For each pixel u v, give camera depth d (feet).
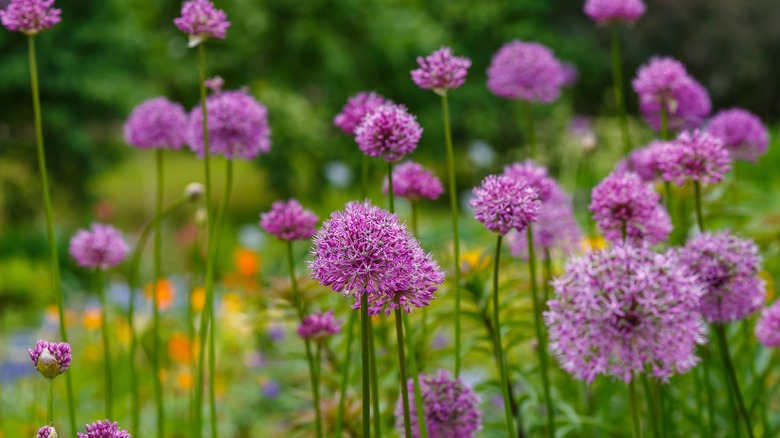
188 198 11.38
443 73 9.05
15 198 54.65
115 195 69.82
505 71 13.29
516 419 11.20
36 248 45.93
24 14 8.78
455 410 8.68
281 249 37.01
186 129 11.46
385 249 6.31
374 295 6.50
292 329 17.43
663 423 9.32
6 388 19.31
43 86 49.98
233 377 20.43
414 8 60.44
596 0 12.56
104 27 50.65
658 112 12.51
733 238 8.86
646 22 62.69
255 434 17.43
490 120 60.34
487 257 12.50
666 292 7.00
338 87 58.13
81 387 19.77
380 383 11.32
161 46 57.47
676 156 9.13
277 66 58.29
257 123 10.36
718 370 11.69
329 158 57.62
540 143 56.39
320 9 57.57
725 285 8.69
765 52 63.10
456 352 9.27
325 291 11.03
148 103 11.42
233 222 62.39
